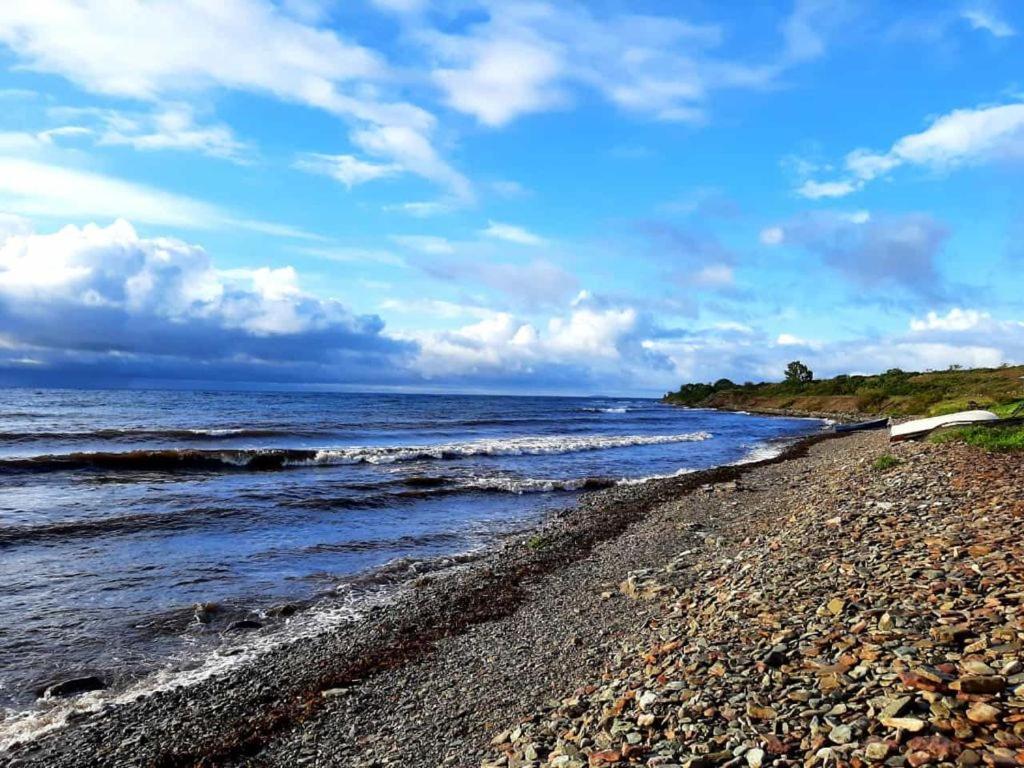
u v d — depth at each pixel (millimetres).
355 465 31469
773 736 4562
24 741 7738
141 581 13555
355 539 17656
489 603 12453
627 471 32469
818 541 10227
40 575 13680
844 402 97938
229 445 37125
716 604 8648
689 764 4445
